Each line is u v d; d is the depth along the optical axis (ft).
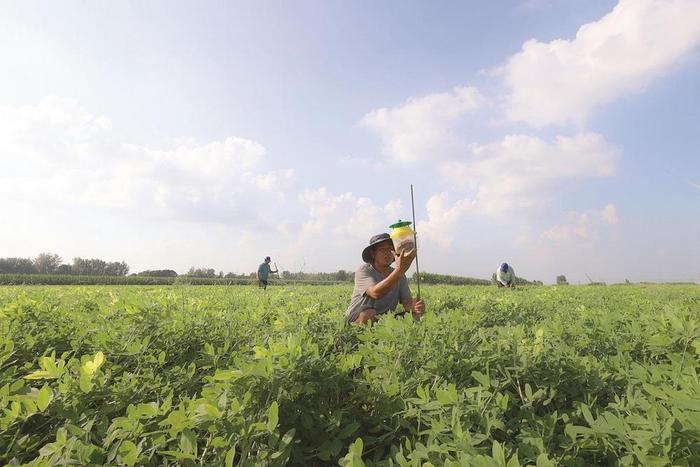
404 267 14.78
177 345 12.21
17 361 11.10
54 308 17.90
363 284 16.65
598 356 10.01
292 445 6.57
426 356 8.63
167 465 5.81
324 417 7.38
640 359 9.89
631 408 6.25
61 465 5.39
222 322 14.46
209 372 10.21
